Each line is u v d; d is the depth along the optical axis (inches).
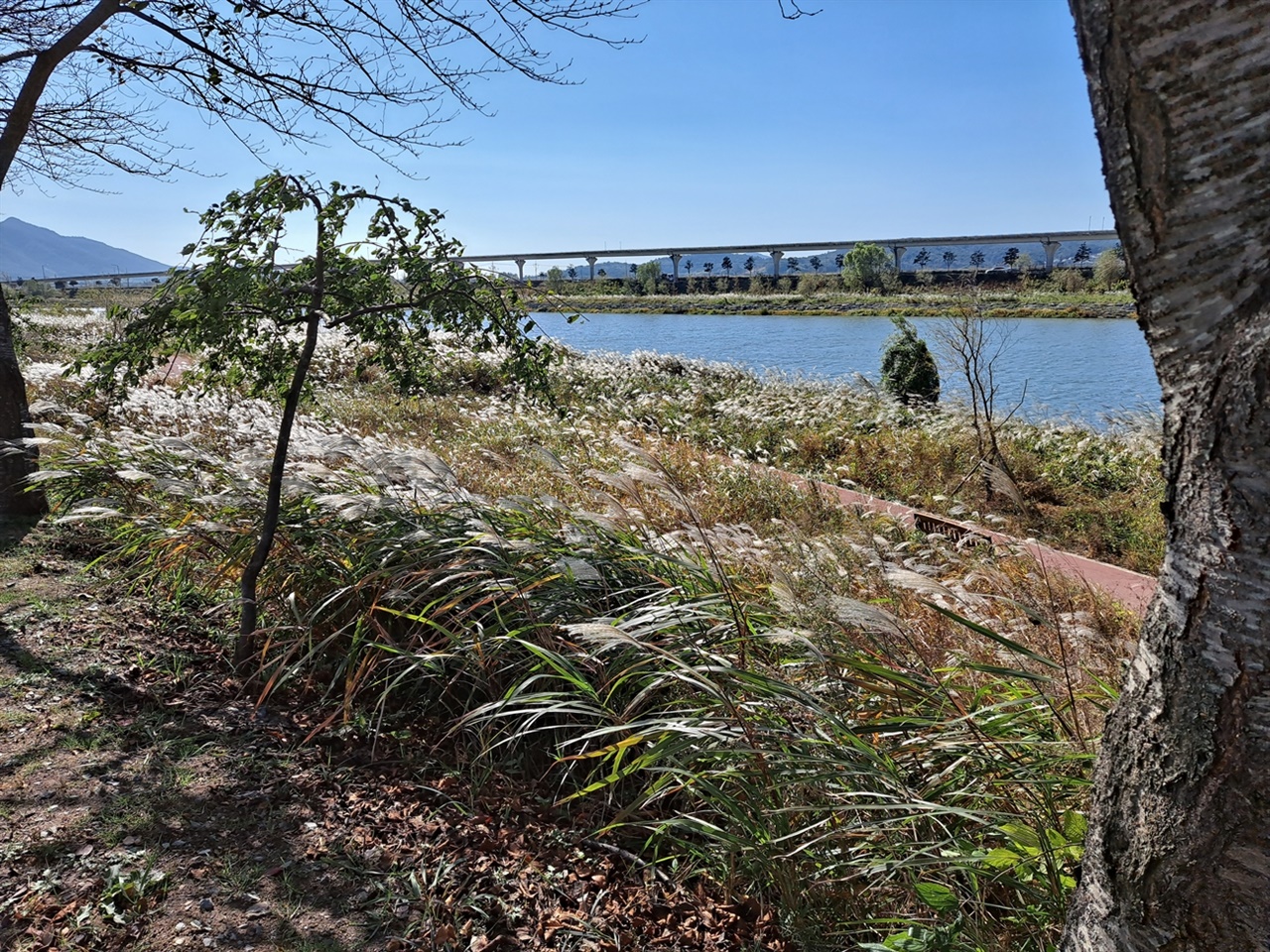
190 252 156.6
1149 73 48.0
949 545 247.1
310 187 161.5
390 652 168.2
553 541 181.3
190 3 236.5
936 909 98.3
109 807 125.6
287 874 114.0
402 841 124.8
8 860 112.0
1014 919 100.0
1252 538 48.8
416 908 109.4
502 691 159.2
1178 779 53.5
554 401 192.5
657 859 123.6
